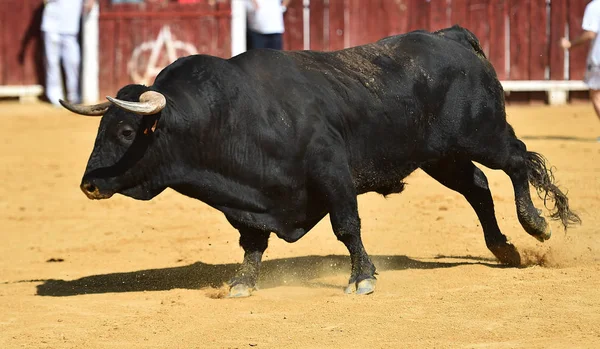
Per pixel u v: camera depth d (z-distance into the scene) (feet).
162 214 62.95
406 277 42.32
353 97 40.52
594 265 43.62
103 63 118.32
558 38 117.70
